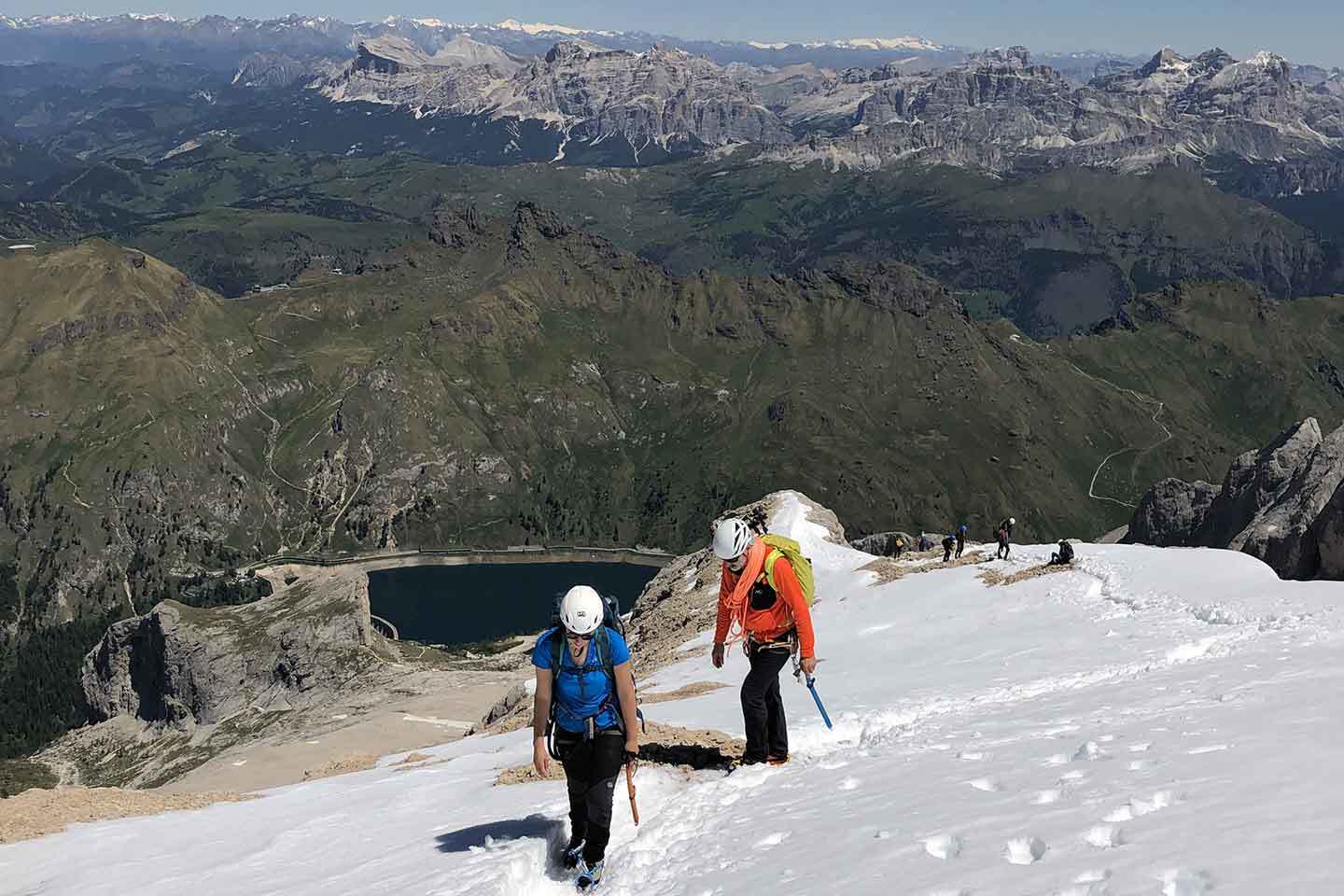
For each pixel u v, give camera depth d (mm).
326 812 19109
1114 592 43531
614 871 12469
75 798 21891
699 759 17578
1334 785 9359
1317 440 114812
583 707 12609
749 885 10359
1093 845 8977
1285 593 34812
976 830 10078
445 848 14141
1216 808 9250
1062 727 16109
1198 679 19781
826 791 13773
